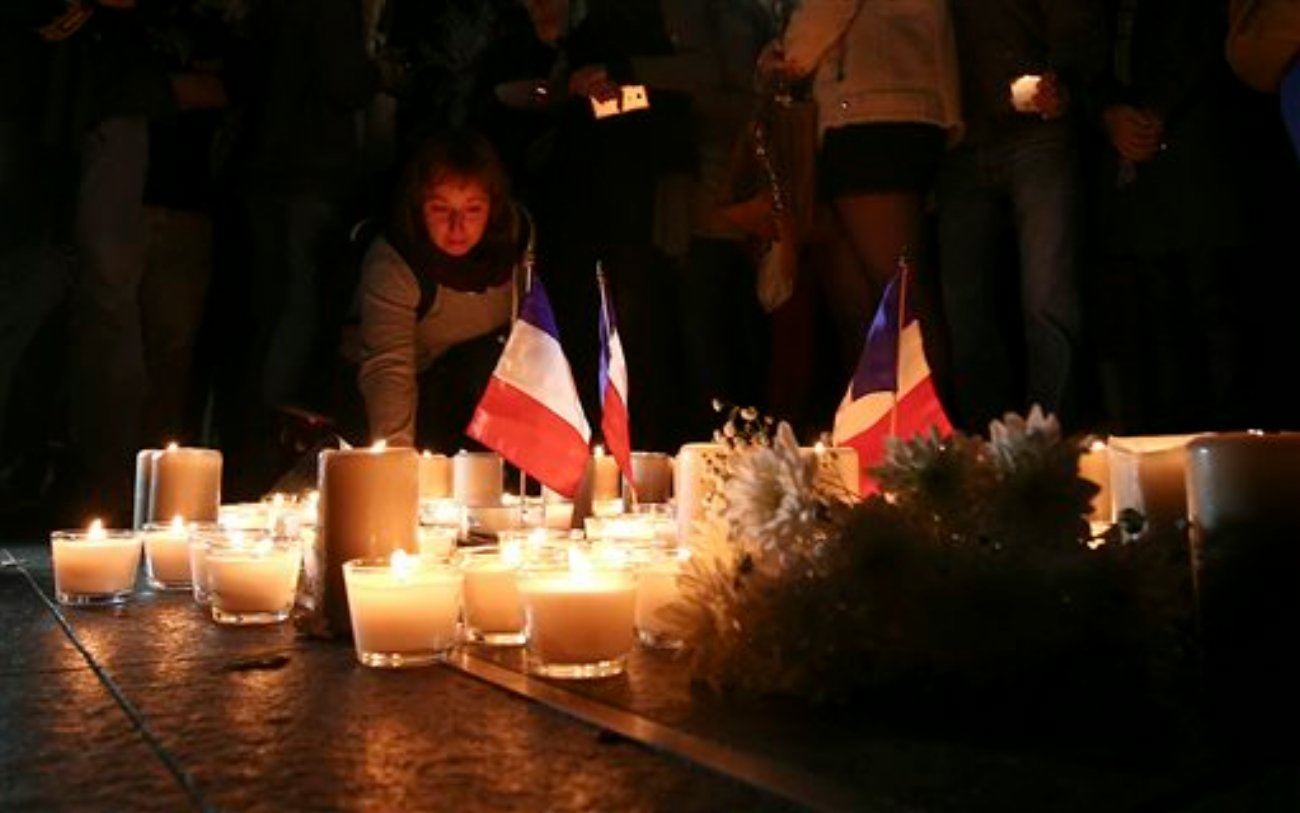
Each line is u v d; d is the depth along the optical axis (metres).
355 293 6.13
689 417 6.50
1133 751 1.65
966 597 1.85
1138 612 1.87
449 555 2.83
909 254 5.27
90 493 5.64
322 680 2.16
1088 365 6.03
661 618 2.11
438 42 7.11
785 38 5.41
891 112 5.16
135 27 5.66
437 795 1.49
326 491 2.60
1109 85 5.16
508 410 3.36
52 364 6.58
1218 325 5.16
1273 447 1.75
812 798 1.45
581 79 5.95
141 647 2.50
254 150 6.14
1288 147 5.24
